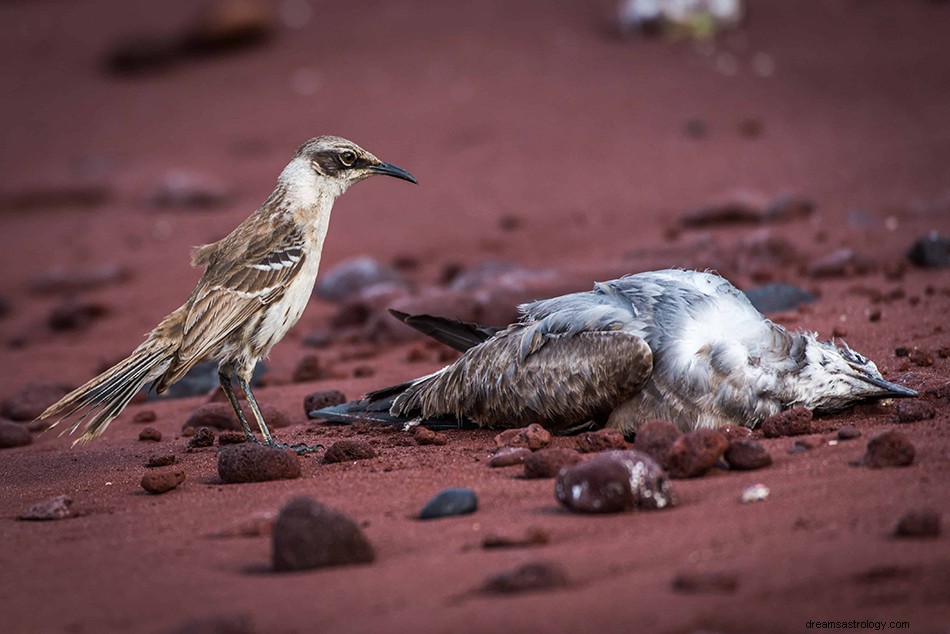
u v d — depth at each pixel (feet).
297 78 119.14
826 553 21.71
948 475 26.21
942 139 84.99
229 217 88.89
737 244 61.98
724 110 98.48
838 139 88.43
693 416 32.09
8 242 89.56
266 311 36.94
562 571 21.31
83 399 34.81
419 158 95.30
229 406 42.24
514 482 29.01
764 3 125.49
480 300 56.95
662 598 20.22
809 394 32.24
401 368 51.67
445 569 22.53
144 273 79.30
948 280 54.19
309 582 22.43
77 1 153.69
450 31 125.90
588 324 33.17
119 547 25.96
